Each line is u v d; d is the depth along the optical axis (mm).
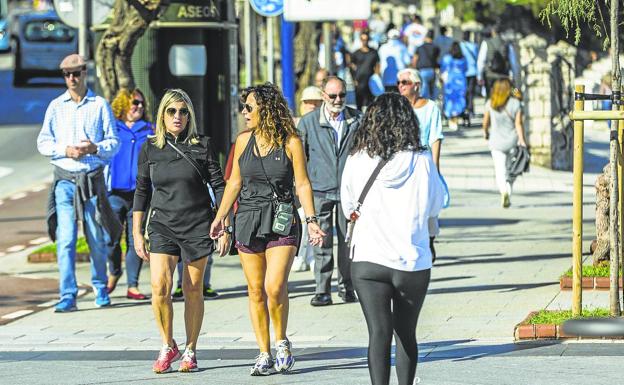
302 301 31375
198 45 43312
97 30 42375
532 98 66438
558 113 66500
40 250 41000
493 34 78688
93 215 31391
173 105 23078
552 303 29062
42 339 27391
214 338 26859
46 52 99062
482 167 64500
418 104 31531
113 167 32500
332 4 40906
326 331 27266
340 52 92562
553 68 66438
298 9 41000
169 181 23016
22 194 58781
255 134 22734
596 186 31250
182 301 32062
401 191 18812
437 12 118500
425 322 27531
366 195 18891
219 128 43812
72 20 40375
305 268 36625
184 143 23172
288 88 48594
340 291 31047
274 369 22812
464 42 88500
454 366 22766
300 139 22781
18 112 88375
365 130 18984
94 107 31172
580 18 28750
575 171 25625
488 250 38781
